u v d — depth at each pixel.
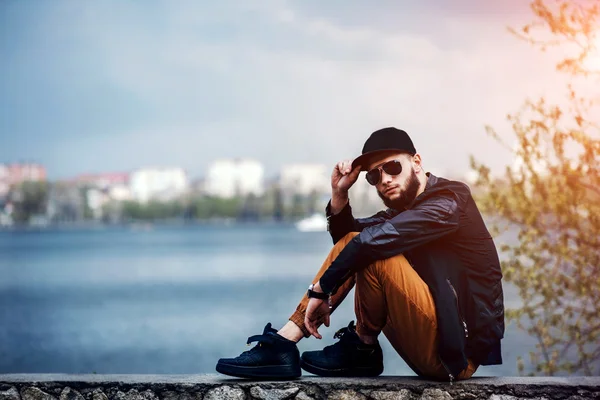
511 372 13.70
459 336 3.18
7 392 3.53
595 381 3.40
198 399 3.47
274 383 3.45
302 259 76.19
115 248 116.56
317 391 3.44
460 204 3.25
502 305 3.34
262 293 40.00
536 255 6.44
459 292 3.25
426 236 3.18
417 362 3.36
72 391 3.53
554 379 3.45
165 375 3.66
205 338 23.33
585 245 6.29
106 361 19.00
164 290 43.50
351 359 3.53
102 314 31.66
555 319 6.66
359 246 3.17
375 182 3.34
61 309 34.16
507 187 6.39
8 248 125.94
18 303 37.59
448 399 3.37
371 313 3.37
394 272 3.19
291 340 3.47
